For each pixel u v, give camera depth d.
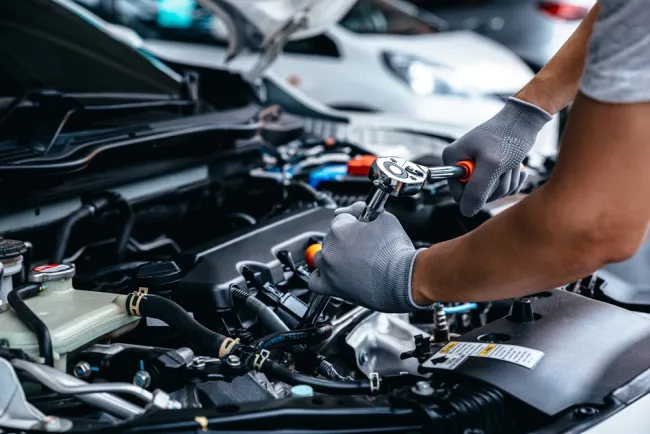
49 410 1.23
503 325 1.42
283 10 2.44
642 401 1.21
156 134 1.81
